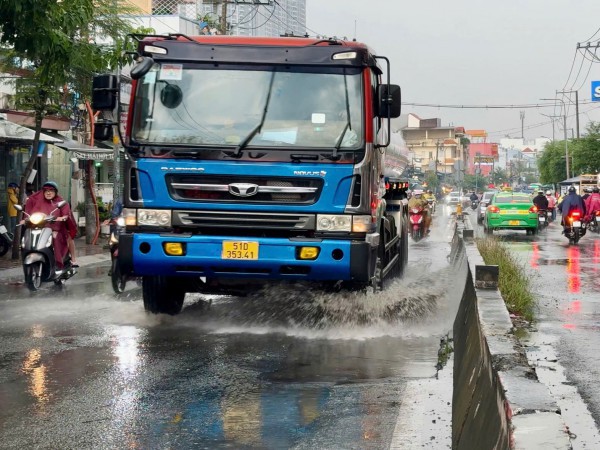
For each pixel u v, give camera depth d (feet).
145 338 30.83
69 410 20.75
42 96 66.33
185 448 17.61
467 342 24.62
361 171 30.53
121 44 59.36
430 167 440.45
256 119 30.94
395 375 24.76
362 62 30.94
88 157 82.38
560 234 110.73
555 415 11.27
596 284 45.52
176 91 31.37
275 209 30.55
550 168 337.31
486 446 13.01
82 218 98.68
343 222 30.48
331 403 21.38
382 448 17.54
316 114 30.89
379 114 31.96
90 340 30.42
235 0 132.77
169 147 30.81
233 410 20.74
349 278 30.50
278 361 26.81
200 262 30.48
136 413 20.48
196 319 34.78
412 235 94.43
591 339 27.63
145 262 30.78
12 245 65.92
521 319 31.71
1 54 69.92
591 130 243.60
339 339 30.76
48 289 46.62
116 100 31.55
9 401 21.67
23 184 65.77
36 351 28.45
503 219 104.22
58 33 43.50
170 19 143.74
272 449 17.53
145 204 30.96
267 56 31.22
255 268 30.50
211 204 30.66
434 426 19.13
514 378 13.75
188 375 24.76
